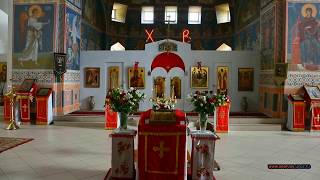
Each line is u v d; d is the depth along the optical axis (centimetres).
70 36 1436
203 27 2242
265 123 1278
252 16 1662
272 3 1338
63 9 1357
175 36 2255
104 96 1573
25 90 1291
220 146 946
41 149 877
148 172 585
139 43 2255
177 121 590
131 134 630
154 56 1552
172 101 662
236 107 1554
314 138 1079
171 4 2248
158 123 586
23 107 1303
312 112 1208
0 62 1959
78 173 678
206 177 625
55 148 892
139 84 1557
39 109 1288
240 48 1902
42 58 1348
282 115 1278
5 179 634
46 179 637
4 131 1134
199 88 1556
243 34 1838
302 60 1270
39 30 1350
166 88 1552
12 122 1181
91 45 1805
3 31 1883
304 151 891
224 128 1177
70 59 1442
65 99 1395
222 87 1553
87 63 1573
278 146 951
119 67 1567
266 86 1434
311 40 1269
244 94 1552
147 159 585
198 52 1554
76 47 1522
